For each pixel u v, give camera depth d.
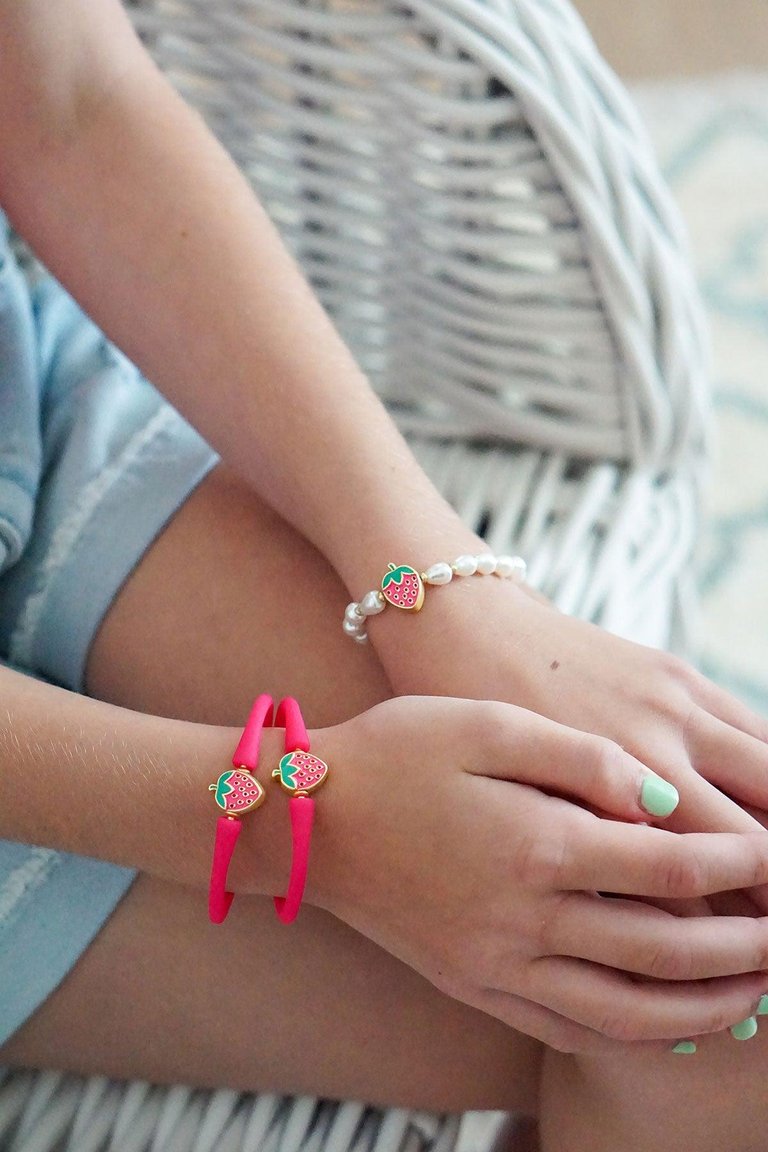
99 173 0.57
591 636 0.53
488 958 0.47
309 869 0.49
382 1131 0.54
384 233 0.66
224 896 0.49
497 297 0.65
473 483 0.67
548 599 0.60
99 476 0.58
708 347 0.66
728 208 1.34
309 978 0.53
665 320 0.63
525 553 0.63
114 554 0.57
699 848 0.46
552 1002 0.47
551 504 0.65
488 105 0.60
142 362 0.58
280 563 0.57
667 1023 0.46
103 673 0.57
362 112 0.63
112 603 0.57
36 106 0.57
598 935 0.46
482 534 0.66
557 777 0.48
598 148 0.60
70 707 0.51
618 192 0.60
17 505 0.56
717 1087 0.49
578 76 0.60
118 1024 0.54
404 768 0.48
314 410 0.55
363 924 0.49
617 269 0.61
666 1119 0.50
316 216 0.66
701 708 0.51
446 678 0.52
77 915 0.53
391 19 0.60
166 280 0.57
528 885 0.46
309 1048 0.53
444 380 0.69
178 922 0.53
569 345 0.65
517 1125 0.57
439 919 0.47
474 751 0.48
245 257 0.57
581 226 0.61
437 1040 0.53
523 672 0.52
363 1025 0.53
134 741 0.50
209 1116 0.54
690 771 0.50
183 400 0.57
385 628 0.54
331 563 0.56
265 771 0.49
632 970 0.46
